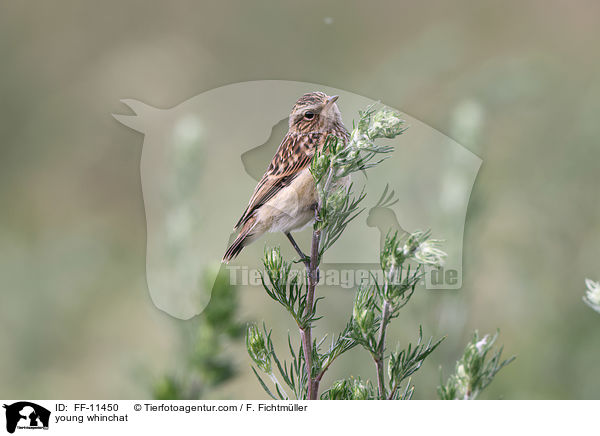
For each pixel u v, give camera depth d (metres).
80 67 19.83
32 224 18.06
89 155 18.52
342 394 4.67
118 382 12.85
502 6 19.44
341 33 18.88
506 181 11.58
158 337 14.54
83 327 14.95
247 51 18.80
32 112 19.22
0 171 18.75
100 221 17.59
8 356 14.12
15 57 19.73
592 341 10.27
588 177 11.24
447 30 11.76
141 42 19.88
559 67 13.41
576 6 19.25
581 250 10.83
